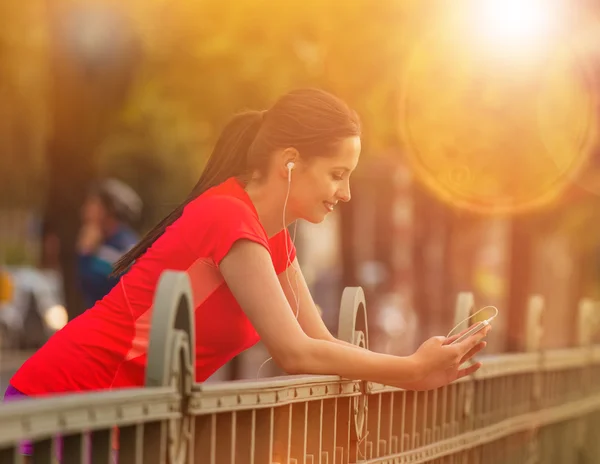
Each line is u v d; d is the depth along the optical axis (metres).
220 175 4.57
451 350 4.43
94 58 18.42
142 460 3.51
